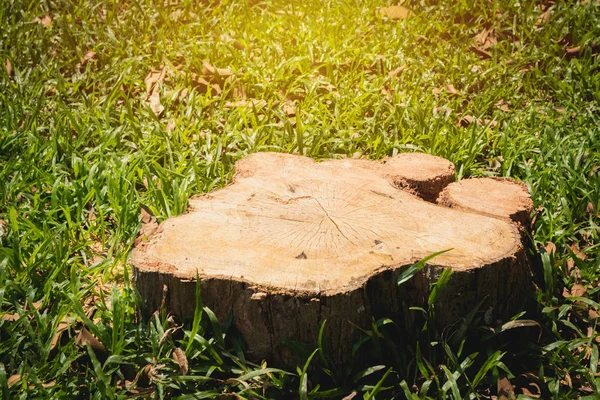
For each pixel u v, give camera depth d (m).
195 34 2.22
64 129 1.82
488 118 1.96
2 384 1.20
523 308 1.29
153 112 1.86
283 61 2.02
